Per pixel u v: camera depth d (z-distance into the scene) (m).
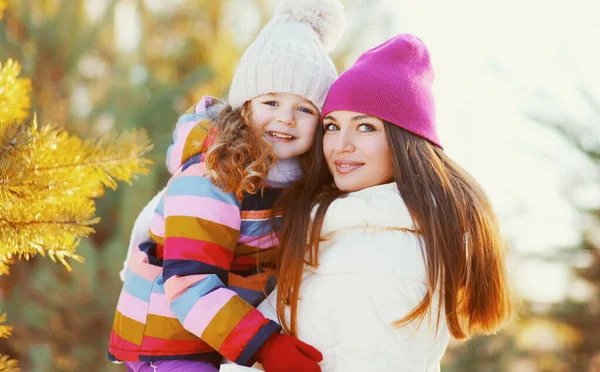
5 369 1.49
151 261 1.66
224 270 1.50
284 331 1.50
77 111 4.49
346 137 1.57
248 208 1.57
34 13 4.49
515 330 4.61
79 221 1.51
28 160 1.46
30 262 4.35
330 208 1.51
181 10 5.45
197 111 1.72
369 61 1.60
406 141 1.55
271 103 1.61
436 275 1.43
